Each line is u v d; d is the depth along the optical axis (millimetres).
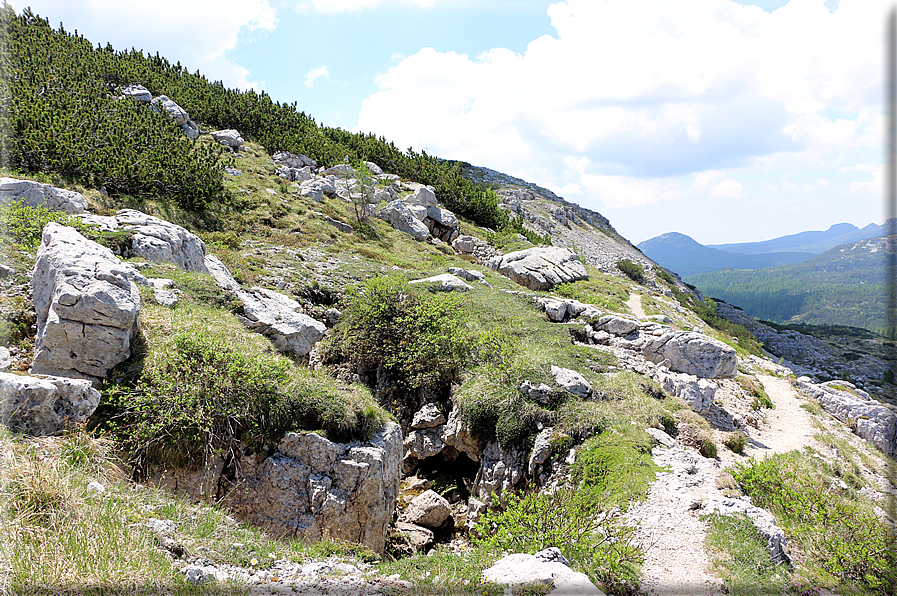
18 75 24938
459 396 15773
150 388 9828
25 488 6387
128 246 15727
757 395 20641
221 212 28391
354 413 11398
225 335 12539
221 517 8164
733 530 9258
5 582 5207
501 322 21422
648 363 20469
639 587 7652
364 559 8742
